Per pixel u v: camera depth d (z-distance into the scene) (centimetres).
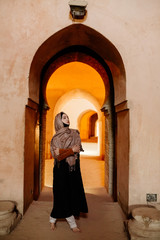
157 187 328
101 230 301
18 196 329
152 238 257
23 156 330
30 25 334
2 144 329
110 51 370
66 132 293
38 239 273
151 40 335
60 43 398
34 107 386
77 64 749
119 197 399
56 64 529
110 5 338
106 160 571
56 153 282
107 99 514
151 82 333
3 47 331
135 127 330
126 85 333
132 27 336
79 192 307
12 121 330
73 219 297
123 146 368
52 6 336
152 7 338
